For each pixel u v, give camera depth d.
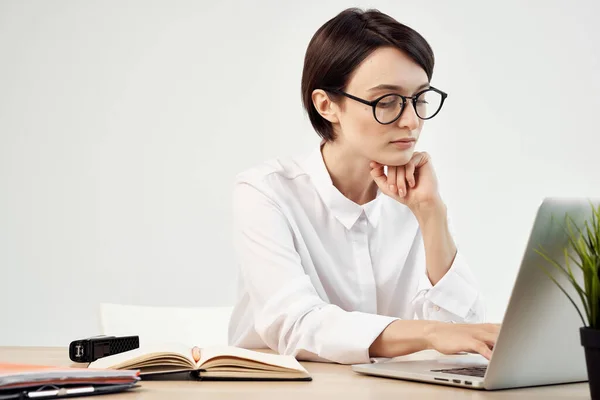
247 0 3.54
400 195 1.59
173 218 3.44
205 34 3.51
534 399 0.83
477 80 3.61
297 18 3.56
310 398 0.83
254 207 1.58
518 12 3.64
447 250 1.59
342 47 1.45
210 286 3.43
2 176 3.41
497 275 3.57
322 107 1.54
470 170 3.59
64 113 3.45
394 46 1.42
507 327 0.84
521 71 3.63
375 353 1.23
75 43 3.47
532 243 0.79
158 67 3.48
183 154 3.46
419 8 3.60
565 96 3.65
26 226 3.40
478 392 0.89
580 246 0.75
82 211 3.41
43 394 0.79
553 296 0.85
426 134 3.58
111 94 3.46
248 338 1.71
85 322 3.38
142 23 3.49
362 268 1.71
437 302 1.56
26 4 3.47
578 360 0.95
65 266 3.39
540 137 3.63
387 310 1.79
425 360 1.19
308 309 1.34
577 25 3.66
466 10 3.62
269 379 1.00
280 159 1.74
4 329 3.35
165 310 1.86
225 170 3.48
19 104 3.44
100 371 0.85
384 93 1.42
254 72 3.52
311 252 1.68
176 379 1.00
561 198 0.80
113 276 3.40
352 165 1.65
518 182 3.62
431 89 1.45
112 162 3.44
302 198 1.68
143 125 3.46
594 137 3.65
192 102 3.49
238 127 3.50
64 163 3.43
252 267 1.53
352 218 1.68
